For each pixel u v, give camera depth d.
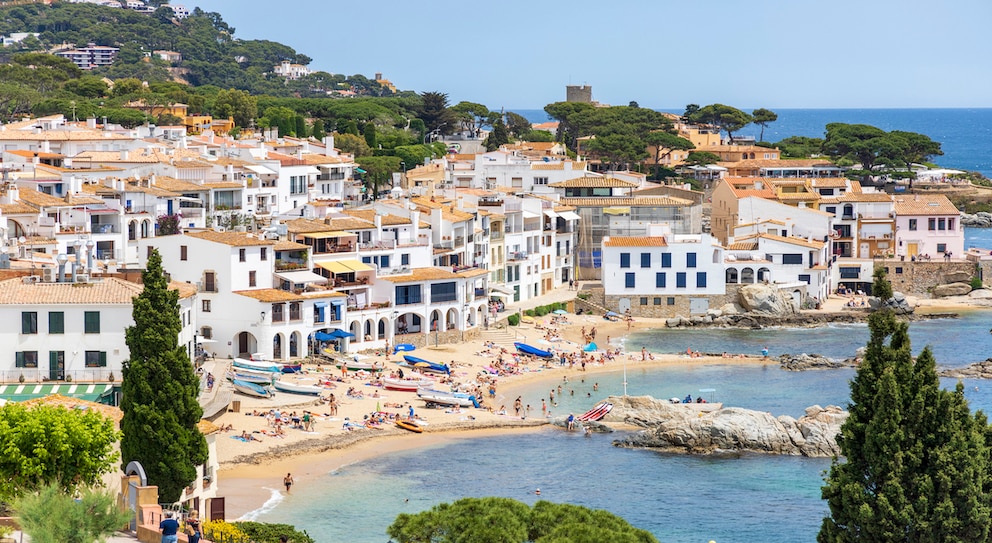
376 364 174.50
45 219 179.12
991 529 89.25
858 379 94.50
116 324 134.38
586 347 197.88
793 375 184.12
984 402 167.62
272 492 123.56
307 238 187.50
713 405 156.88
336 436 141.75
